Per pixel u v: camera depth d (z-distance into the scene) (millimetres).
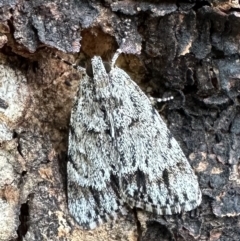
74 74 58
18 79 53
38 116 55
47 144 54
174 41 53
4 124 51
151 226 55
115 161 57
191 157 55
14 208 51
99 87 58
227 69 53
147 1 52
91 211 55
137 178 56
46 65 55
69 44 50
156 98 57
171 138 56
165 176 55
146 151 56
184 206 53
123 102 58
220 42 53
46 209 52
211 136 55
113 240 55
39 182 52
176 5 52
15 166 51
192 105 56
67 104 58
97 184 56
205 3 52
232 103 54
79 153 57
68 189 55
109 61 59
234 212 54
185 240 54
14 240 52
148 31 53
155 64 56
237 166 55
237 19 51
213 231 55
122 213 56
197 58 53
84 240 54
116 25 52
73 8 50
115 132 58
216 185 54
